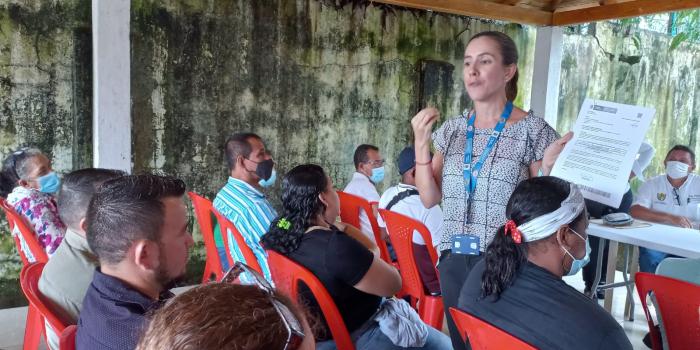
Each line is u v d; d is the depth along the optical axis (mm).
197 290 610
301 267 1756
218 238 2908
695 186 3748
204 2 3783
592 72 5609
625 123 1547
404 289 2729
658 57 6016
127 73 3312
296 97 4242
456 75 4977
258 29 4012
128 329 1017
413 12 4676
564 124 5535
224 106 3953
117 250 1081
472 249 1666
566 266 1356
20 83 3285
